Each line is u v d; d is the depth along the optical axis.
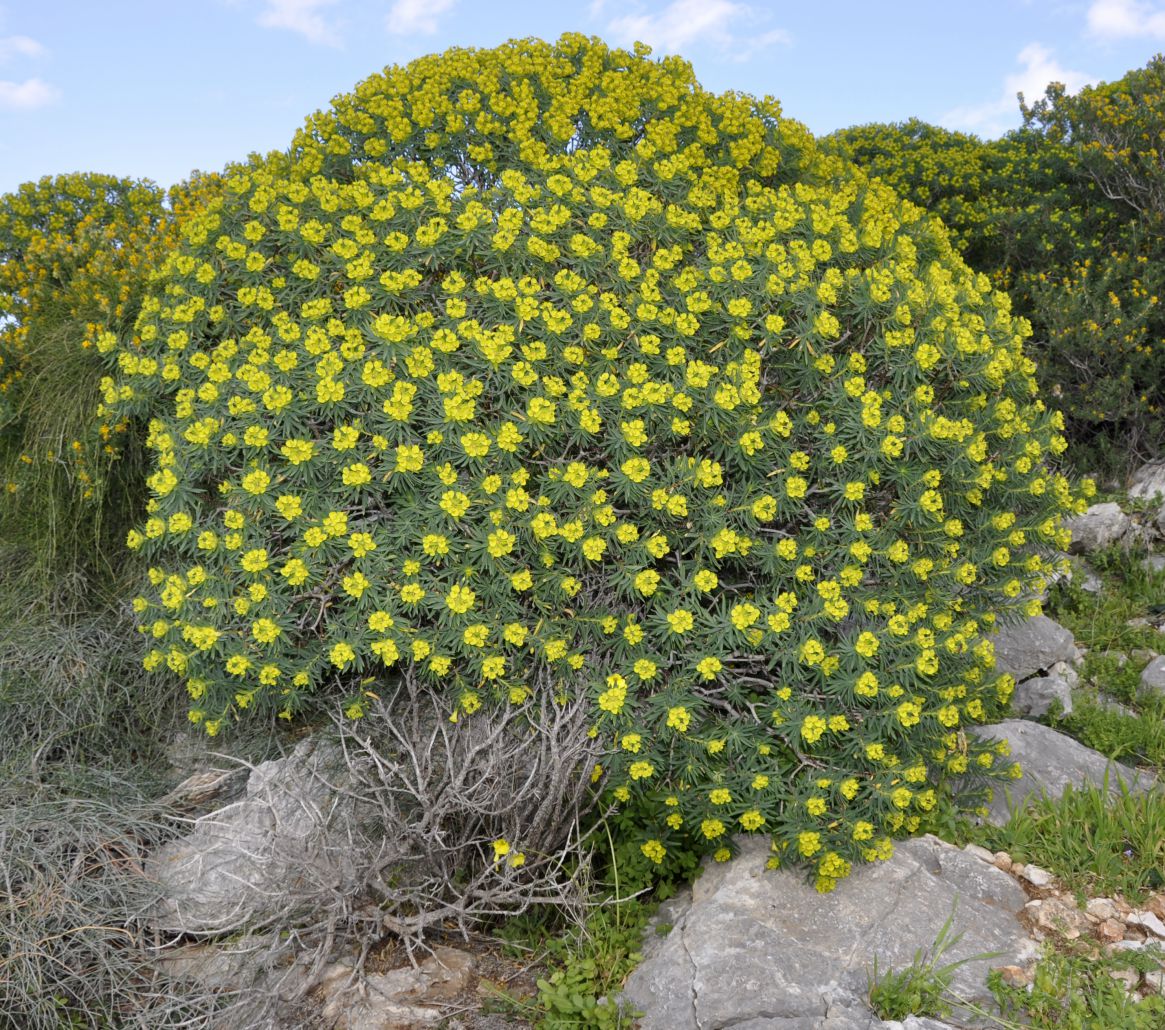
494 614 3.22
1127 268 6.91
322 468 3.34
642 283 3.58
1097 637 5.07
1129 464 6.86
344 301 3.69
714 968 2.71
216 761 3.75
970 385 3.91
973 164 8.55
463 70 4.31
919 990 2.64
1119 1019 2.56
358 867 2.96
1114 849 3.34
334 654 3.14
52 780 3.59
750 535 3.41
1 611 4.29
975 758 3.59
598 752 3.07
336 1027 2.69
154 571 3.61
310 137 4.33
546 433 3.29
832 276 3.73
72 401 4.40
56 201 6.13
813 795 3.08
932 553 3.79
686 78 4.56
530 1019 2.75
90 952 2.85
